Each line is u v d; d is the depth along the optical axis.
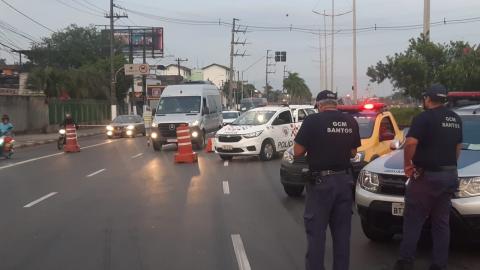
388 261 6.96
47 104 43.47
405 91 33.03
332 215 5.84
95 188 13.38
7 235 8.59
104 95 62.06
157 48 86.25
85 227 9.07
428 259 7.01
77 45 90.81
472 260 6.93
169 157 21.34
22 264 7.01
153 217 9.78
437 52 32.06
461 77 30.45
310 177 5.77
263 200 11.44
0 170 17.75
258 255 7.30
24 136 37.72
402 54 33.12
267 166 17.73
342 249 5.81
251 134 19.12
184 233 8.55
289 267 6.77
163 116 25.14
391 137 11.70
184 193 12.41
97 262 7.06
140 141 32.59
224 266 6.83
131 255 7.36
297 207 10.63
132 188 13.29
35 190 13.21
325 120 5.71
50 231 8.83
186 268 6.77
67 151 24.88
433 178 6.09
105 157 21.83
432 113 6.12
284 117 20.81
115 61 73.19
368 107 12.27
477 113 8.12
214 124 27.62
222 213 10.08
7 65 83.38
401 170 7.07
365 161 10.52
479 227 6.56
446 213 6.24
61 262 7.08
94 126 52.38
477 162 6.95
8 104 38.34
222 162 19.08
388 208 7.07
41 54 88.06
